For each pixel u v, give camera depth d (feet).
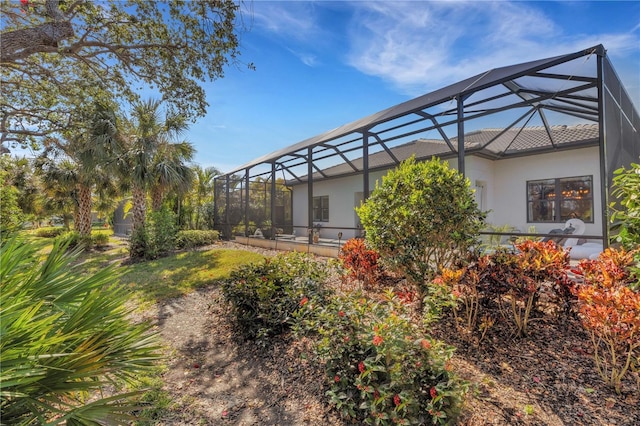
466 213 11.37
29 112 24.31
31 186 49.42
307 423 7.16
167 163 34.94
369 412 6.69
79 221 45.37
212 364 10.47
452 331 9.98
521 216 29.27
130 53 19.34
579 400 6.82
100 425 4.41
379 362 6.94
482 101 17.48
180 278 22.44
